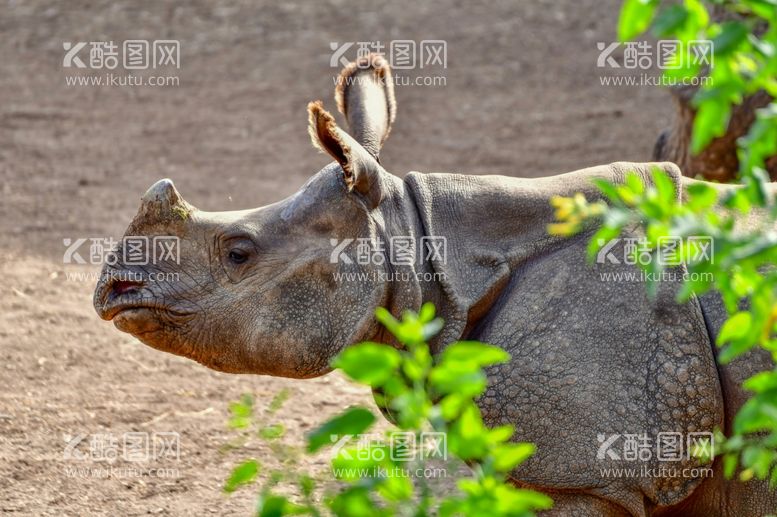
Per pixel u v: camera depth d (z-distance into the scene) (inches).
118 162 1469.0
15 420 800.9
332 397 860.0
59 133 1567.4
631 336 499.8
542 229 532.1
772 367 498.6
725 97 287.1
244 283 519.5
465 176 550.6
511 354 506.9
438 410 296.5
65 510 676.1
